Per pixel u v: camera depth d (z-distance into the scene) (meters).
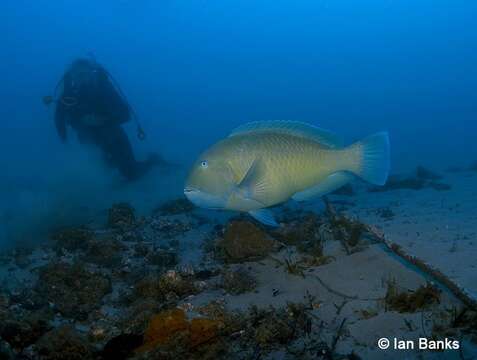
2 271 1.90
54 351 1.00
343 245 1.51
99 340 1.15
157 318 1.02
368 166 1.07
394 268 1.29
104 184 4.09
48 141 12.78
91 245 1.93
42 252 2.12
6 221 2.80
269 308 1.13
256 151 1.10
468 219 1.87
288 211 2.48
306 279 1.34
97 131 3.84
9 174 5.55
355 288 1.22
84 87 3.62
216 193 1.13
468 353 0.85
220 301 1.25
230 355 0.96
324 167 1.10
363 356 0.91
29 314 1.18
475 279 1.12
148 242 2.13
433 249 1.43
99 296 1.47
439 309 1.02
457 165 4.59
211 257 1.76
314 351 0.94
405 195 2.85
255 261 1.58
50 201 3.24
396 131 9.52
